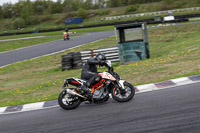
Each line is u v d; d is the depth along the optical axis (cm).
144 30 1884
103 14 13025
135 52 1962
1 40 7169
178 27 4325
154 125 591
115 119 673
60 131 639
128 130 581
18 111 909
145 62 1698
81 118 725
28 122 754
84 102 923
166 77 1155
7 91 1441
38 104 966
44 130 664
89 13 13375
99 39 4431
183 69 1246
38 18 14400
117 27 1948
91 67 878
